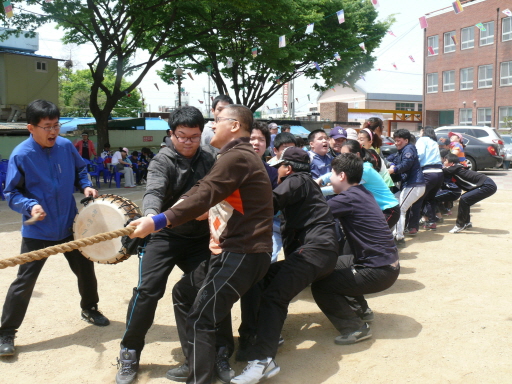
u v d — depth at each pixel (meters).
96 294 4.29
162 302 4.88
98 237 2.65
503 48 33.22
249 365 3.26
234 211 2.98
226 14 16.64
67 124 26.53
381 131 6.53
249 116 3.11
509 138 20.92
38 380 3.39
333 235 3.70
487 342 3.85
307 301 4.93
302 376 3.39
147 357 3.71
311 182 3.77
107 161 15.88
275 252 4.32
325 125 32.22
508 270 5.76
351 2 20.72
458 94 36.81
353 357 3.66
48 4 14.58
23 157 3.67
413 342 3.88
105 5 16.03
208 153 3.63
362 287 3.86
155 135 25.70
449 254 6.54
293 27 18.70
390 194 5.48
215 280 2.98
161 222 2.75
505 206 10.25
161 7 16.12
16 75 23.48
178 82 20.83
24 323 4.34
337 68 21.58
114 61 18.31
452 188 8.24
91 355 3.75
